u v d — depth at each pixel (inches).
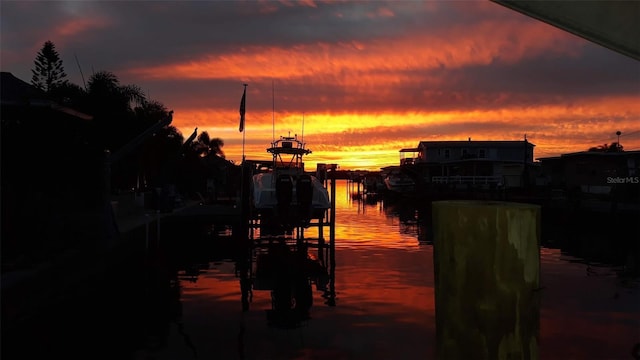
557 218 1082.7
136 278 407.8
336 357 223.9
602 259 555.5
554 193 1476.4
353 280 417.7
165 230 699.4
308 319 289.4
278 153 700.7
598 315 303.3
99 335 251.6
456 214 68.1
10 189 392.5
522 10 86.7
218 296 349.7
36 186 483.2
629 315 302.5
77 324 268.5
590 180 1622.8
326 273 450.6
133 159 1056.8
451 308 68.4
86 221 506.6
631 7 85.0
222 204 1286.9
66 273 339.9
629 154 1558.8
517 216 65.9
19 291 288.7
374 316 297.0
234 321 283.4
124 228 622.8
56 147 544.7
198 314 297.4
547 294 362.3
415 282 407.5
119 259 459.8
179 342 241.9
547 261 540.4
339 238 749.9
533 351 65.9
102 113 928.3
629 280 420.2
